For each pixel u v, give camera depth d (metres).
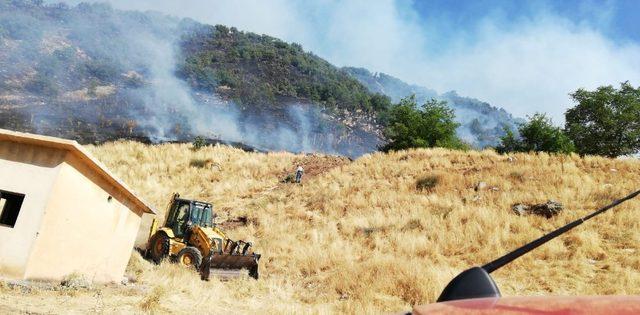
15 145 11.46
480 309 0.97
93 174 12.40
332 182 33.78
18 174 11.34
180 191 34.72
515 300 1.04
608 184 25.36
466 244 19.55
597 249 17.19
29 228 10.95
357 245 21.19
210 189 35.25
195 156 43.03
